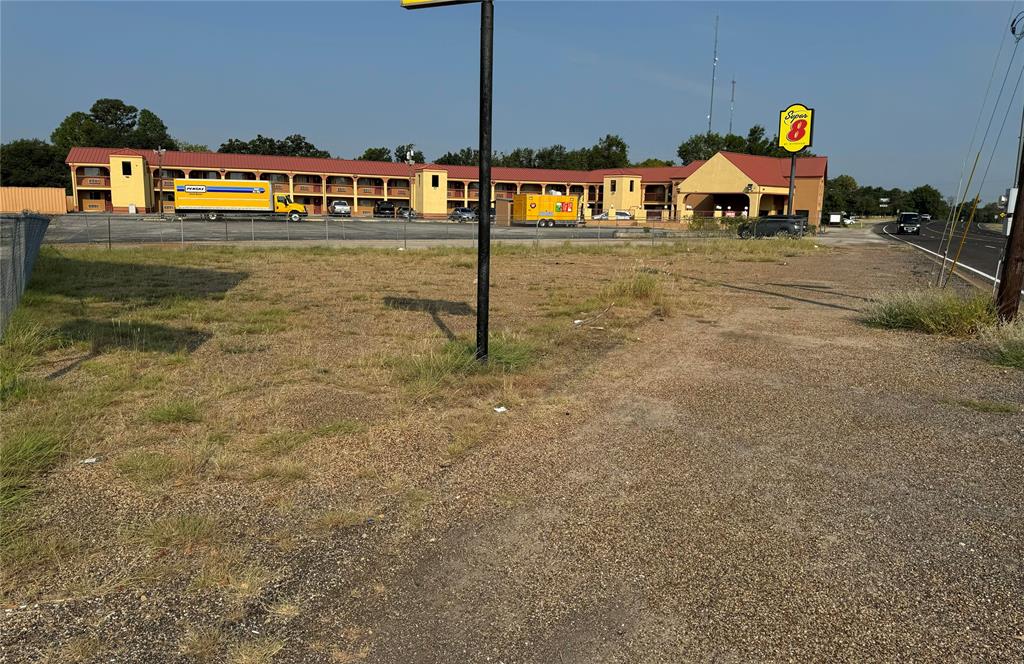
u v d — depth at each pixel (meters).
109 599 2.73
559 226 62.56
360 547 3.22
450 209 82.62
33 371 6.32
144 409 5.23
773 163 70.25
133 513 3.48
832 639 2.57
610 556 3.17
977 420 5.23
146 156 70.19
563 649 2.51
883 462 4.36
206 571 2.95
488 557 3.16
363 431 4.81
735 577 3.00
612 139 119.75
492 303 11.85
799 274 18.98
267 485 3.88
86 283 13.68
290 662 2.41
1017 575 3.03
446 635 2.58
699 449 4.58
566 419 5.20
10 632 2.51
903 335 8.94
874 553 3.21
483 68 5.79
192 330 8.80
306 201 78.62
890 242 42.75
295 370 6.59
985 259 26.97
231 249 25.66
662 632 2.61
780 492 3.89
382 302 11.72
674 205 79.50
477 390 5.92
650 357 7.50
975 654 2.49
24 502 3.55
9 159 89.75
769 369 6.94
